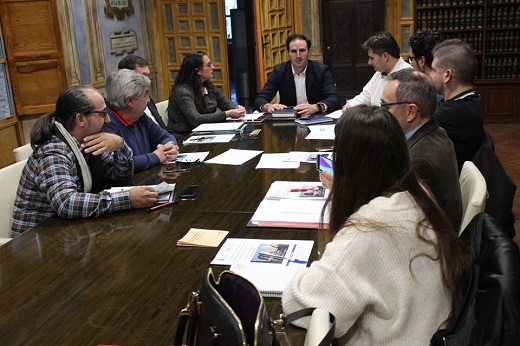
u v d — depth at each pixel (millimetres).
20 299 1495
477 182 1920
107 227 2006
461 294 1212
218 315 949
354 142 1234
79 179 2314
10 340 1293
